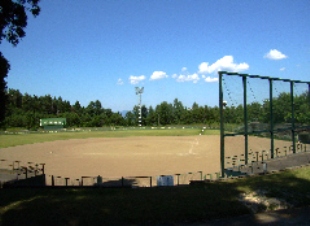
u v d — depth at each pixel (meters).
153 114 128.50
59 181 24.38
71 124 121.19
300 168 17.09
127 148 49.44
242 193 11.69
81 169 31.28
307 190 12.05
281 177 14.58
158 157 39.38
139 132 86.00
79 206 10.27
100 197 11.68
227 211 9.84
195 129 94.56
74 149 48.41
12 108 120.38
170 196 11.44
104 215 9.41
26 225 8.79
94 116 131.25
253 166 19.66
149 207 10.08
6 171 23.84
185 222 9.13
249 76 19.09
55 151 46.12
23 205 10.62
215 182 14.46
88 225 8.80
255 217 9.61
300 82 22.56
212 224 9.00
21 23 14.71
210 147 49.16
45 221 9.03
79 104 169.25
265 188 12.27
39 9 15.23
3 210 10.17
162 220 9.17
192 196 11.37
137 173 28.84
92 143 57.53
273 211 10.13
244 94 19.05
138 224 8.92
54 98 165.38
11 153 43.91
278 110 21.47
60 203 10.70
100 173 28.95
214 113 118.88
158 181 19.11
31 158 39.19
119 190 13.74
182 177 25.91
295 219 9.43
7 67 14.79
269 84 20.70
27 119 110.56
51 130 98.94
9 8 14.08
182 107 144.50
